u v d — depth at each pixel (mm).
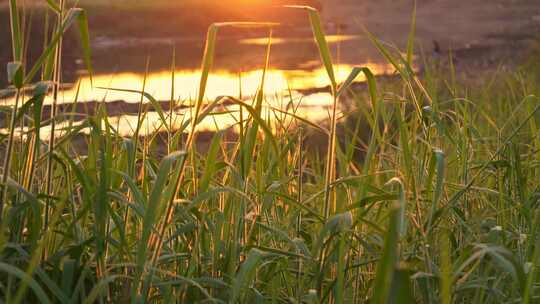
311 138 8891
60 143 3186
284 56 25906
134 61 25109
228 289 3107
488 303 3279
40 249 2426
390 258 1702
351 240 3307
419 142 4559
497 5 50906
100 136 3336
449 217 3951
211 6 36406
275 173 4129
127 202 3016
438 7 51375
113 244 3086
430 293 3057
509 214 4113
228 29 35531
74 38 22609
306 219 4016
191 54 27484
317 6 39750
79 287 2889
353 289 3439
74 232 3309
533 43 15523
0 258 2910
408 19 44875
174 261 3355
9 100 10852
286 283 3443
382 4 51562
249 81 18312
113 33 33312
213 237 3346
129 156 3176
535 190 4281
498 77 10977
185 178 3922
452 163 4316
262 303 3051
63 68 20734
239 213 3303
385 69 20688
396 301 1725
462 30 37875
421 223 3195
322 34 3051
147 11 34875
